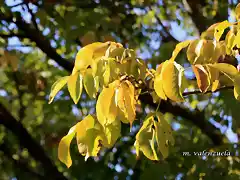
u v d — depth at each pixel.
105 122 1.71
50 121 4.55
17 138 4.50
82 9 3.91
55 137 4.43
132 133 4.22
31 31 4.01
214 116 3.76
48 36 4.36
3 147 4.71
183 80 1.64
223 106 3.29
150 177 3.34
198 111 4.20
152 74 1.82
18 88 4.76
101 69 1.68
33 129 4.85
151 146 1.80
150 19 4.82
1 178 4.70
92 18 3.64
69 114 4.54
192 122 4.21
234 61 2.04
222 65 1.67
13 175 4.72
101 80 1.68
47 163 4.26
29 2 3.85
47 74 4.93
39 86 4.62
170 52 3.48
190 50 1.77
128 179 4.05
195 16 4.08
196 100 4.25
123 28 4.20
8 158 4.70
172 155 3.55
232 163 3.27
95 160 4.24
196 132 4.39
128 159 3.80
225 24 1.81
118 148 4.24
